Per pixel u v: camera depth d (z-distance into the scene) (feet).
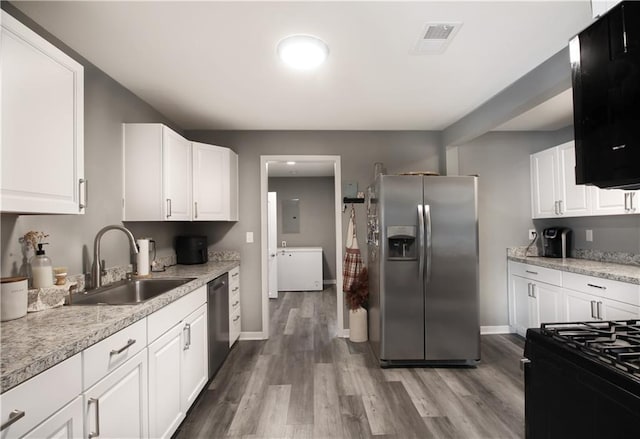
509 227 12.07
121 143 7.82
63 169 4.53
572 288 9.06
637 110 3.00
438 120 10.88
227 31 5.65
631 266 9.06
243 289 11.66
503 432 6.27
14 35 3.79
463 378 8.51
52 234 5.69
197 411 7.05
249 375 8.73
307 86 8.04
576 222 11.27
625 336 3.54
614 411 2.69
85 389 3.73
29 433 2.99
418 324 9.07
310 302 17.12
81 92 4.87
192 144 9.68
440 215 9.14
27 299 4.58
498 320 11.98
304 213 21.86
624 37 3.09
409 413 6.91
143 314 4.96
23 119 3.91
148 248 8.00
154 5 4.93
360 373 8.81
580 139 3.65
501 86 8.14
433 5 5.02
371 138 11.96
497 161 12.09
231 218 11.03
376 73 7.36
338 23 5.46
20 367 2.89
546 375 3.58
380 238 9.11
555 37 5.95
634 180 3.08
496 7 5.09
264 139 11.80
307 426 6.50
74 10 5.02
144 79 7.52
